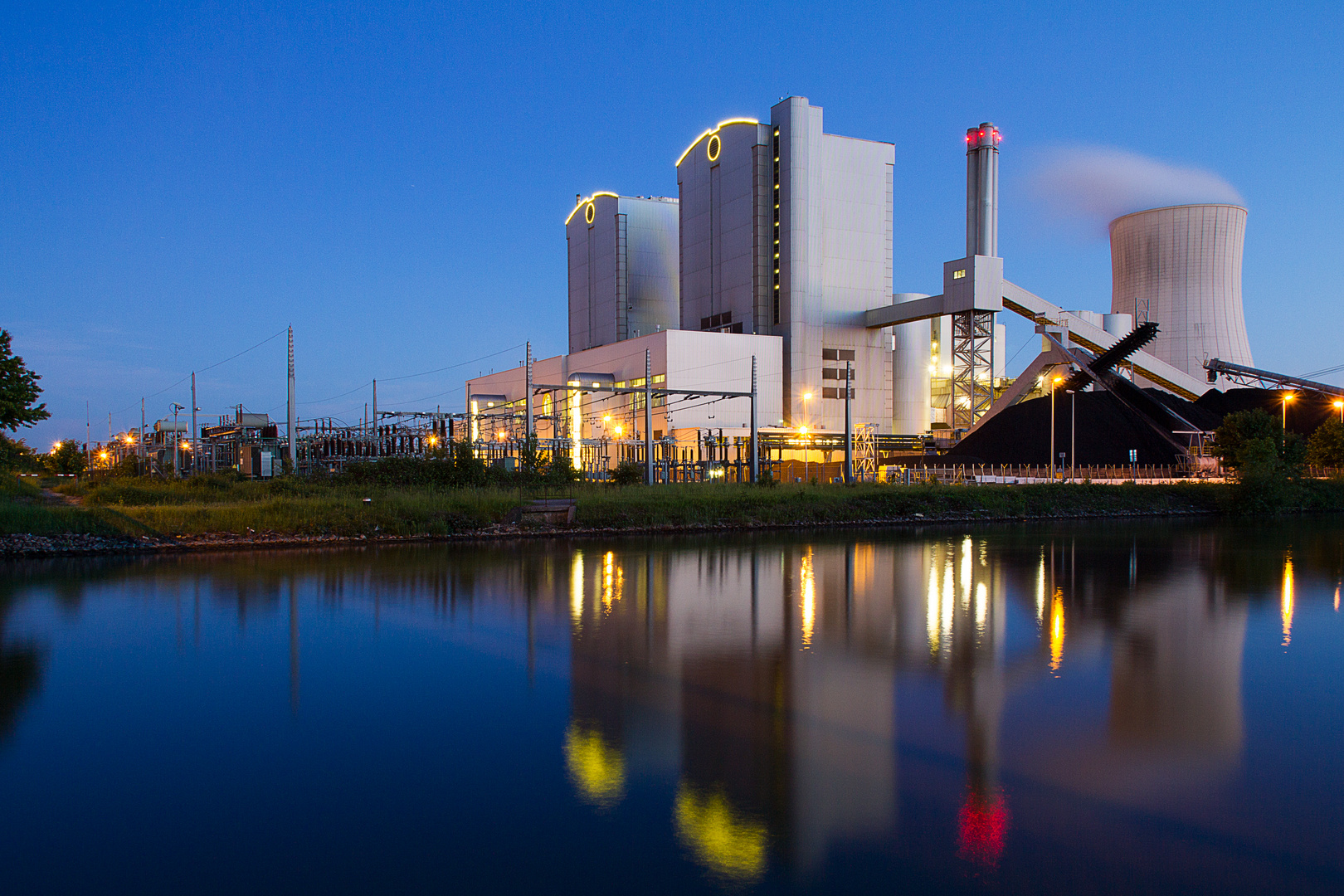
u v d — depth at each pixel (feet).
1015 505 173.58
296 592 70.13
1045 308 367.45
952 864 22.71
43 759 31.12
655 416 335.88
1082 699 38.34
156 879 22.24
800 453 345.31
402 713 36.37
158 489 154.51
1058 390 331.57
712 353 338.95
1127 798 27.20
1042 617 58.39
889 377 388.57
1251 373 380.37
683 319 435.53
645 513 136.87
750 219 382.22
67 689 40.29
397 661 45.60
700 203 420.77
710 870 22.44
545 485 162.50
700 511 142.00
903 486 182.80
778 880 21.91
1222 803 26.81
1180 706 37.17
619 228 473.67
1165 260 443.73
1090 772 29.37
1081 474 251.80
